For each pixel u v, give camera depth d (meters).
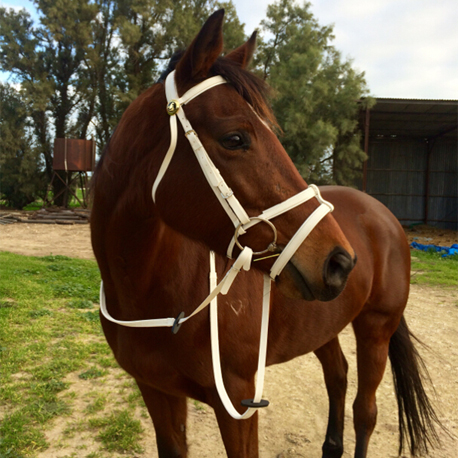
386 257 2.33
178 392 1.55
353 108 17.80
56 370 3.32
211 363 1.44
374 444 2.58
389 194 22.59
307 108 17.06
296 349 1.90
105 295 1.61
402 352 2.38
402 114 18.72
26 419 2.58
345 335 4.68
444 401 3.10
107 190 1.41
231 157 1.20
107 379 3.24
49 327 4.24
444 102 16.95
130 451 2.38
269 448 2.51
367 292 2.18
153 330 1.44
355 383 3.47
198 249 1.52
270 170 1.21
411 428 2.31
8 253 8.40
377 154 22.53
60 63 23.67
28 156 22.45
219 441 2.55
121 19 21.75
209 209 1.24
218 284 1.39
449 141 22.30
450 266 9.30
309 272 1.19
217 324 1.42
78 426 2.58
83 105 24.52
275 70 18.47
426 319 5.22
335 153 19.11
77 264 7.62
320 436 2.65
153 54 22.91
